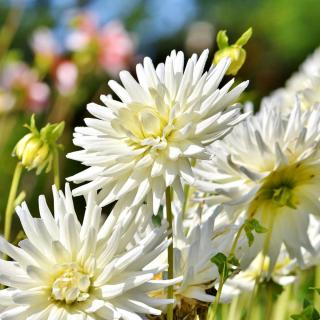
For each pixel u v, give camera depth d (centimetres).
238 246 69
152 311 59
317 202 70
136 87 62
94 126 62
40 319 59
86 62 220
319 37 384
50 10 411
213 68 63
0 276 59
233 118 61
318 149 68
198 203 73
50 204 210
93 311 59
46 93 205
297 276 86
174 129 61
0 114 198
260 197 70
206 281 64
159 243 60
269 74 397
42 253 60
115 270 59
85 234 61
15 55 206
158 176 61
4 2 410
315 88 90
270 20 404
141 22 442
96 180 61
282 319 87
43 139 75
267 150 68
